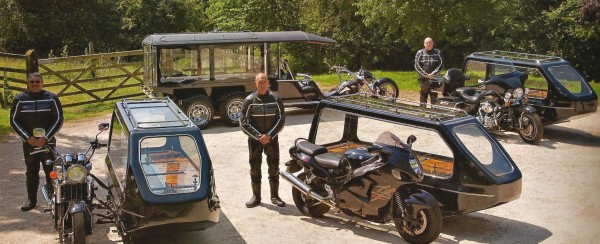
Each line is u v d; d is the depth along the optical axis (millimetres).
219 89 12586
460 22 20719
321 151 7242
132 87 17266
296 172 7652
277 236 6809
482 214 7512
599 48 25141
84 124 13117
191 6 35781
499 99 11664
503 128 11523
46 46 33188
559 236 6719
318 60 27547
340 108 7762
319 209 7348
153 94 12148
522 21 26703
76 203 5844
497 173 6703
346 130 8156
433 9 19625
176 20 35031
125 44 33938
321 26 28719
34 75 7230
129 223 5895
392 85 14602
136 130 6066
